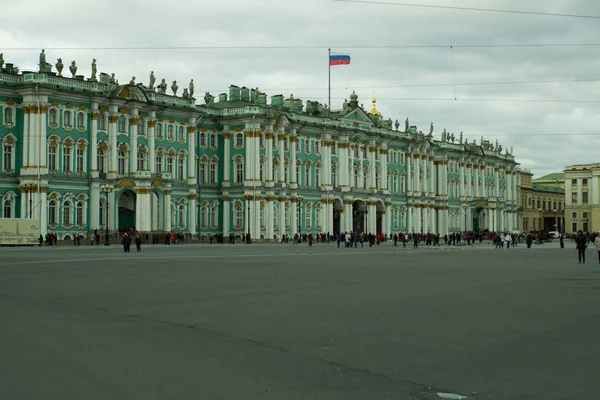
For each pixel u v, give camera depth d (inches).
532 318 778.2
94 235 3403.1
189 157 4008.4
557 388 472.1
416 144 5531.5
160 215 3769.7
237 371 516.7
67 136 3363.7
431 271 1542.8
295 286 1146.0
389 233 5191.9
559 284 1208.8
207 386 472.7
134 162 3641.7
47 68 3294.8
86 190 3459.6
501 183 6929.1
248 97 4453.7
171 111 3890.3
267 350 594.2
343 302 923.4
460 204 6161.4
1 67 3250.5
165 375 502.9
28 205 3218.5
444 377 501.0
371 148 5059.1
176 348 601.6
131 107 3634.4
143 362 545.0
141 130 3730.3
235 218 4210.1
